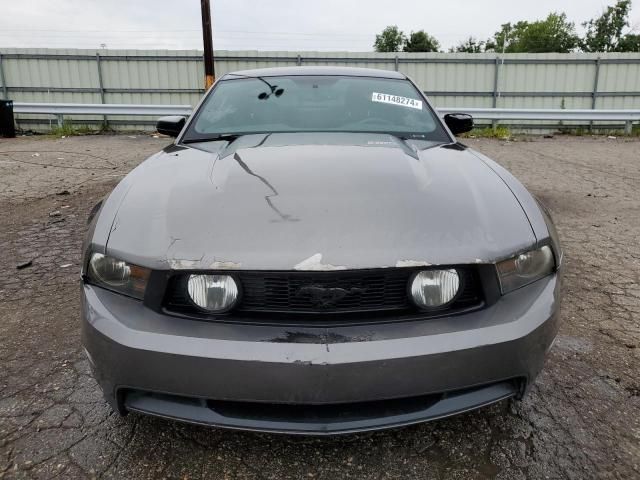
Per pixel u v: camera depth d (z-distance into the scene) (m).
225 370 1.45
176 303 1.57
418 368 1.46
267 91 2.93
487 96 15.48
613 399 2.07
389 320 1.51
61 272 3.49
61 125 13.34
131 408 1.59
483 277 1.56
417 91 3.05
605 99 15.48
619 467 1.71
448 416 1.55
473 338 1.50
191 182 1.89
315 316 1.52
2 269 3.54
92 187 6.18
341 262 1.47
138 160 8.29
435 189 1.80
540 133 14.61
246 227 1.58
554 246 1.77
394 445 1.82
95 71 15.27
